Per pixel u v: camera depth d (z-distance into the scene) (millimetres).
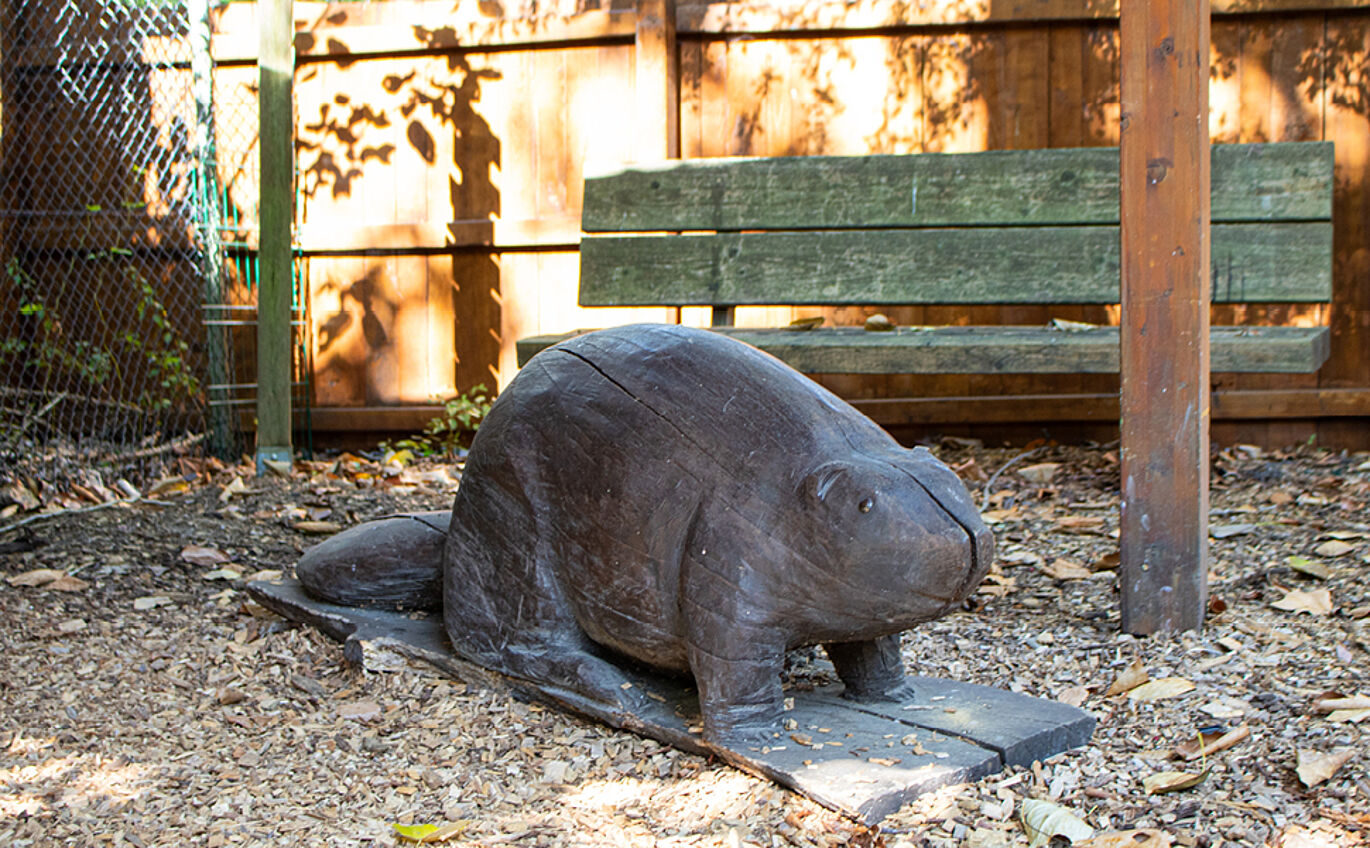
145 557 4910
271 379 6156
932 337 5262
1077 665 3535
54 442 6402
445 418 6664
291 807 2939
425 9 6711
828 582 2822
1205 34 3541
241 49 6762
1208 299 3701
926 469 2896
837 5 6273
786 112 6418
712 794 2828
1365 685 3197
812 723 3047
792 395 3064
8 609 4379
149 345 6867
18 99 6824
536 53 6551
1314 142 5285
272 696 3660
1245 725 3029
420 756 3176
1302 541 4426
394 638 3777
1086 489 5410
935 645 3748
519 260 6645
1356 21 5938
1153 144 3549
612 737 3178
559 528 3268
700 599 2938
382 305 6758
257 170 6836
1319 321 6074
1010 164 5523
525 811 2846
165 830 2840
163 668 3891
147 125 6824
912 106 6328
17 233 6828
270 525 5340
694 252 5766
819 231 5727
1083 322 6094
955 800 2705
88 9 6766
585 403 3248
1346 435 6066
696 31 6387
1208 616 3797
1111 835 2535
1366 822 2555
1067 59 6203
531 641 3379
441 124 6672
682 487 3004
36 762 3238
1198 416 3594
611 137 6527
